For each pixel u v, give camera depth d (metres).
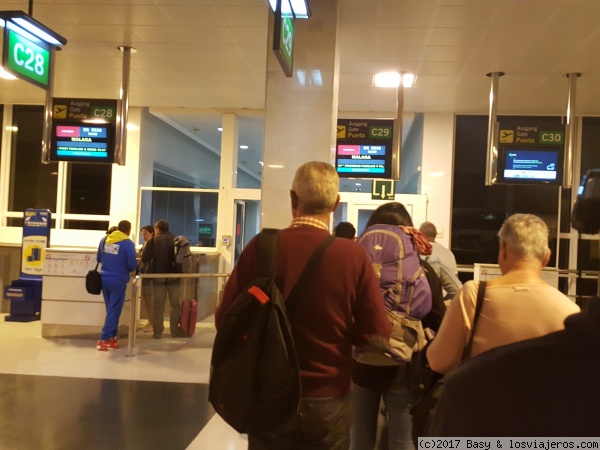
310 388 1.83
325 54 5.05
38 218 8.65
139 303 6.64
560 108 9.12
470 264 9.72
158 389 5.08
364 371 2.65
